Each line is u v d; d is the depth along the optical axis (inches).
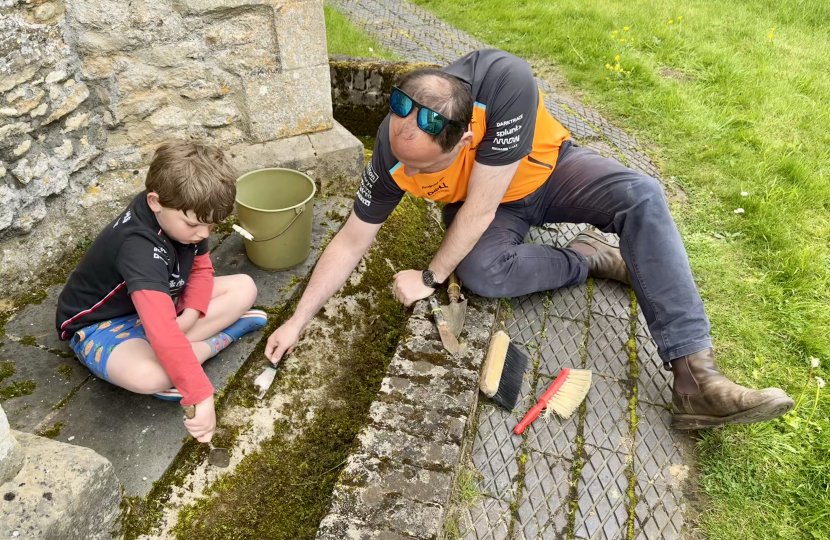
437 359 79.7
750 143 153.1
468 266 89.1
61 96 87.3
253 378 79.8
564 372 86.0
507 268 89.7
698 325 81.6
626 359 91.7
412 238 110.4
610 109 167.9
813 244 118.8
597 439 80.0
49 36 83.7
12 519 50.8
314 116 113.6
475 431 79.4
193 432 65.6
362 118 147.4
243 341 83.1
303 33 104.3
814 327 97.7
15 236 85.7
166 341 62.8
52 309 84.7
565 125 155.6
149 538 63.5
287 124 111.9
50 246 90.8
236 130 109.1
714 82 185.8
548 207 98.0
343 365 86.4
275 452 74.2
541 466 75.9
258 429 75.4
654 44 208.7
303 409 79.4
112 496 59.5
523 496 72.5
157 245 66.5
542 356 90.7
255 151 109.7
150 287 63.7
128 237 65.9
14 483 53.1
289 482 71.9
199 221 66.6
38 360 76.5
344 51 182.9
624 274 102.4
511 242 93.4
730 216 125.7
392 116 69.5
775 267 112.0
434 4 248.4
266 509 68.9
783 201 129.3
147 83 96.7
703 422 78.9
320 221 107.9
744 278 110.0
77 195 94.6
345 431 78.5
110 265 67.3
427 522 61.1
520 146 78.4
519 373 85.6
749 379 90.4
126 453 67.9
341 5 239.1
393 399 74.0
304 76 108.5
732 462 78.4
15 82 79.6
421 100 66.4
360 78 141.2
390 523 60.8
